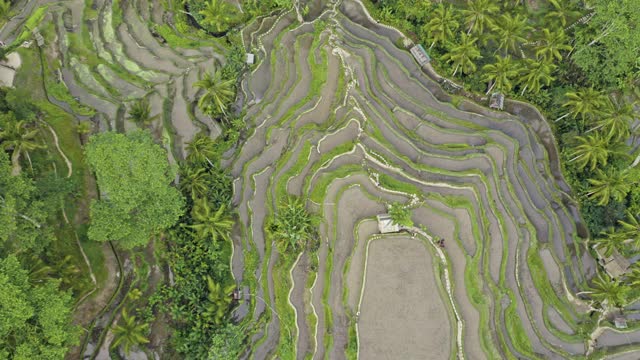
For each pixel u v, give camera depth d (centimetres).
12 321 2570
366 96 3791
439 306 3325
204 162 3719
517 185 3741
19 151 3200
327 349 3362
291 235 3359
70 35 3847
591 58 3894
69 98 3681
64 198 3350
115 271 3406
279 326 3516
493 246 3534
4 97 3406
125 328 3172
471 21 3831
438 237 3403
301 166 3659
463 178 3597
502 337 3381
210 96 3659
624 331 3572
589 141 3722
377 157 3597
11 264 2639
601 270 3800
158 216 3250
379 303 3353
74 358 3197
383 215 3406
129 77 3869
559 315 3566
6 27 3794
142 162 3044
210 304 3459
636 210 3834
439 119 3825
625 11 3744
